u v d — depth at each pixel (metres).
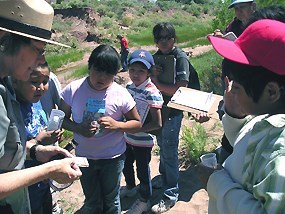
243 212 1.60
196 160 5.48
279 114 1.59
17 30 1.90
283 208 1.43
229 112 2.12
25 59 1.98
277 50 1.53
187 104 3.35
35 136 3.04
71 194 4.78
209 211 1.95
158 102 3.90
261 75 1.58
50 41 2.06
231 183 1.76
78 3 56.03
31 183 2.01
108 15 56.16
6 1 1.87
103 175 3.67
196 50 24.42
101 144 3.52
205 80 10.45
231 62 1.66
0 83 2.01
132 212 4.27
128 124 3.52
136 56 3.90
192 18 67.94
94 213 3.83
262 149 1.57
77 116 3.51
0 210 2.24
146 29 51.00
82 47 39.31
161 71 4.35
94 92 3.47
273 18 1.81
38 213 3.06
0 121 1.87
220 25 12.65
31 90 2.87
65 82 20.78
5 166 2.13
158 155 5.76
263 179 1.51
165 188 4.52
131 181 4.67
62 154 2.78
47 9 2.02
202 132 6.04
